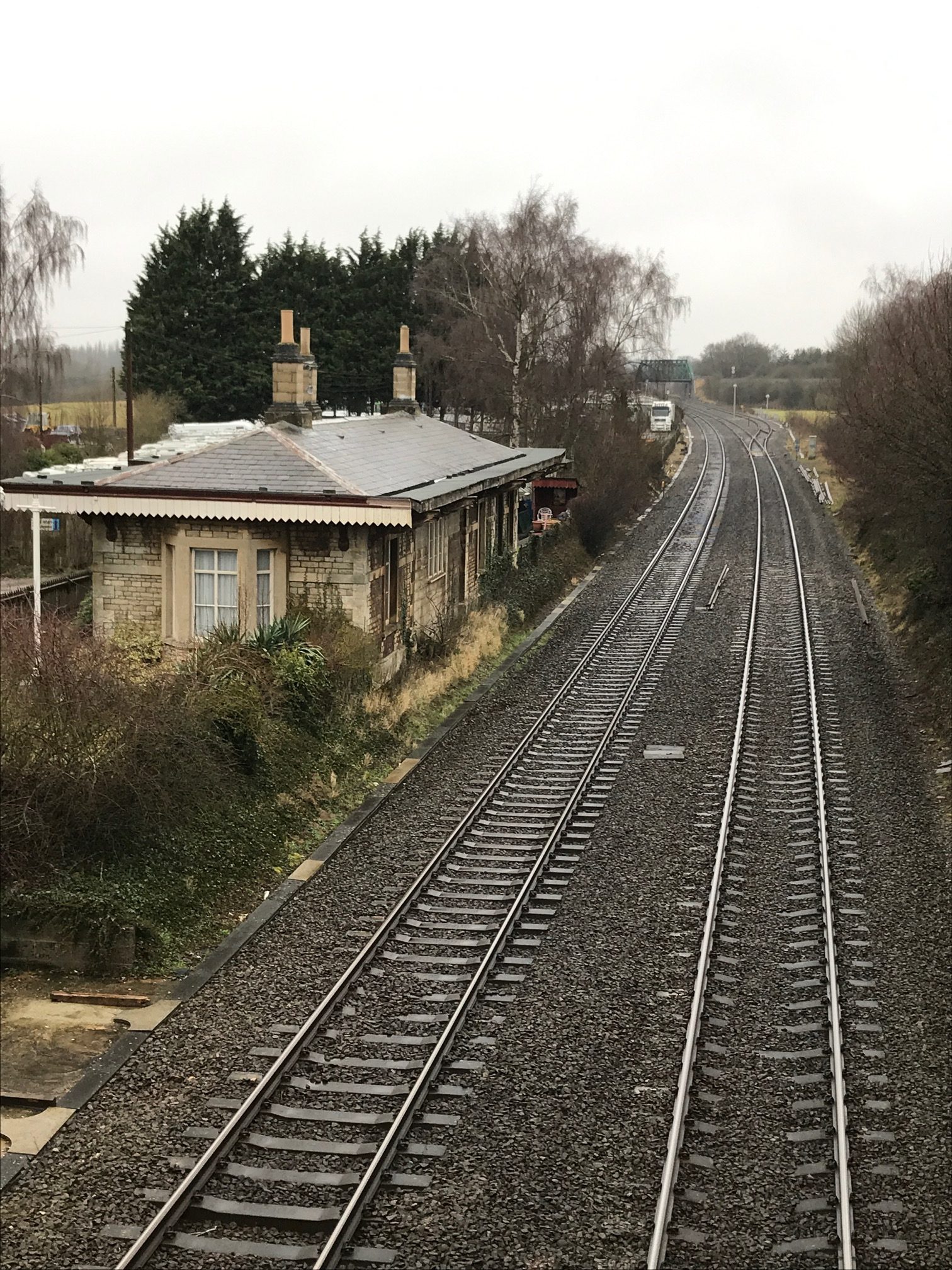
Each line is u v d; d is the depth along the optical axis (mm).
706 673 24000
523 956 11742
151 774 13383
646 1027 10297
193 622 20344
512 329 51094
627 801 16375
